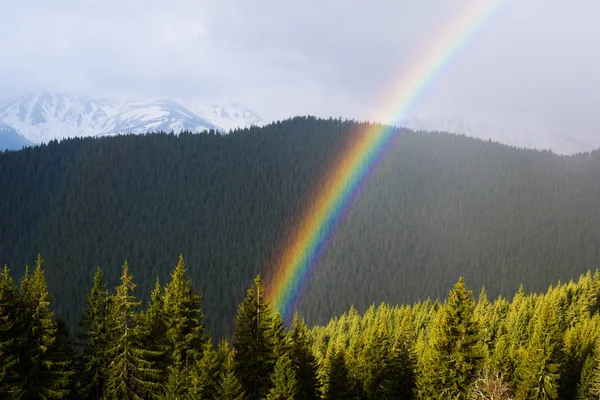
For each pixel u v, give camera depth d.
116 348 33.66
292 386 33.22
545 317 45.03
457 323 34.97
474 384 33.06
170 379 31.75
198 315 36.84
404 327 47.59
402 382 44.94
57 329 33.44
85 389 34.06
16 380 29.91
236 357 37.16
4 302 29.52
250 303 37.66
